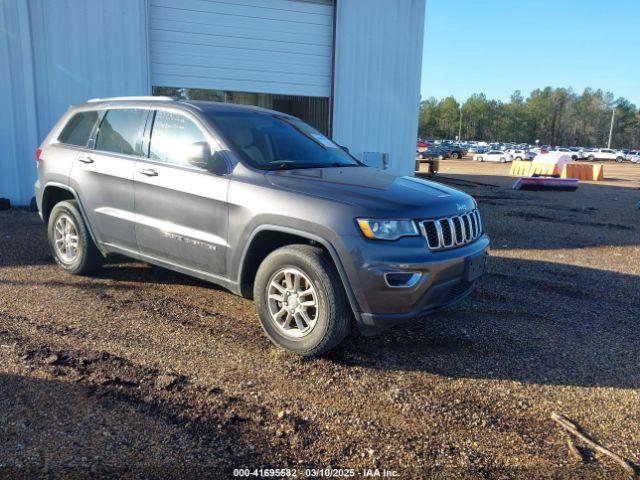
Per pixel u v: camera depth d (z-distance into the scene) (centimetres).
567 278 679
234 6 1185
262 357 406
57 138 604
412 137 1376
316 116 1359
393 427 326
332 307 382
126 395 343
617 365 426
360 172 469
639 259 815
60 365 378
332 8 1270
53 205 621
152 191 481
